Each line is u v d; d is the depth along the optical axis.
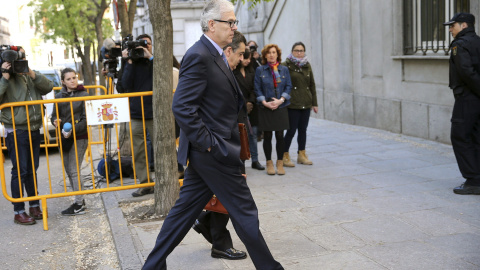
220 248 4.27
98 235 5.31
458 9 8.36
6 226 5.75
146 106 6.29
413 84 9.43
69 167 5.95
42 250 4.96
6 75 5.54
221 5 3.38
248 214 3.45
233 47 3.88
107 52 8.66
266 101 6.98
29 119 5.67
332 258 4.13
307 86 7.54
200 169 3.41
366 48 10.80
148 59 6.34
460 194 5.70
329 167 7.45
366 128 10.76
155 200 5.52
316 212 5.36
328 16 12.20
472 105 5.53
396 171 6.96
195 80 3.27
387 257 4.09
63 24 16.88
